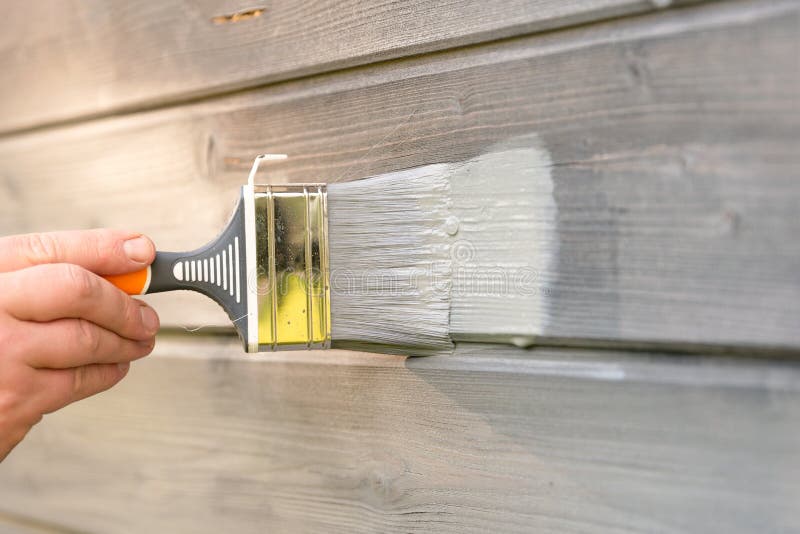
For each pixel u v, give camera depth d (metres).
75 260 0.79
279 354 0.99
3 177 1.34
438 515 0.85
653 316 0.69
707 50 0.64
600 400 0.73
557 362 0.76
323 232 0.81
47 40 1.23
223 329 1.05
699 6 0.65
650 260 0.69
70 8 1.19
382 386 0.89
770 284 0.63
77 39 1.19
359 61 0.89
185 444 1.11
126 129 1.15
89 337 0.81
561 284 0.74
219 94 1.04
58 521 1.29
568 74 0.72
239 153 1.02
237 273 0.81
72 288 0.76
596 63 0.71
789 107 0.61
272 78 0.97
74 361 0.82
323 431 0.95
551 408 0.76
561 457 0.75
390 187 0.81
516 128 0.76
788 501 0.63
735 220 0.64
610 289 0.71
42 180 1.28
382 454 0.90
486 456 0.81
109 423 1.20
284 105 0.96
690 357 0.68
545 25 0.73
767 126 0.62
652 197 0.68
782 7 0.61
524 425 0.78
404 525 0.88
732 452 0.65
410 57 0.85
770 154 0.62
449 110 0.81
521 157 0.76
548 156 0.74
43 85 1.25
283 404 0.99
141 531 1.18
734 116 0.64
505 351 0.79
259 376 1.01
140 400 1.16
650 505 0.70
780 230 0.62
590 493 0.74
